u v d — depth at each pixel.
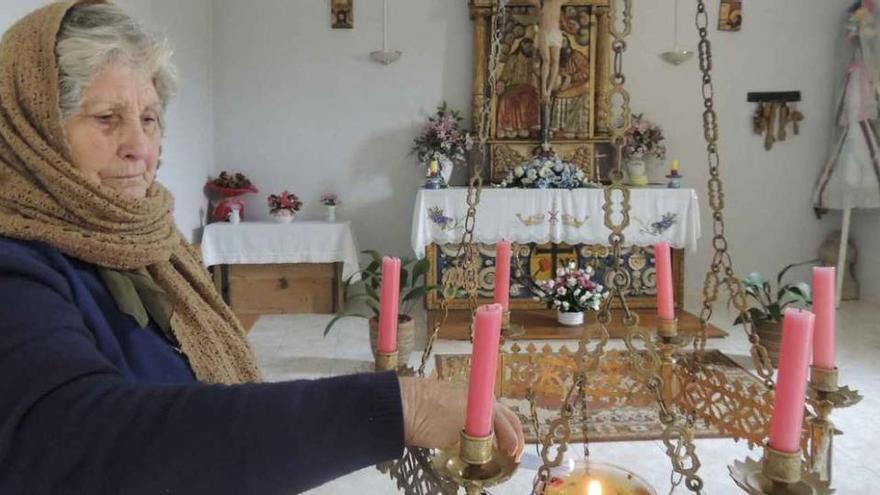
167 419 0.55
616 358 1.74
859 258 5.04
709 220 5.08
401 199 5.02
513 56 4.81
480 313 0.66
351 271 4.47
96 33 0.77
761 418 1.30
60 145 0.75
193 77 4.35
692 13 4.92
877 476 2.20
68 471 0.53
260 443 0.54
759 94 5.00
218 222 4.61
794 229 5.13
